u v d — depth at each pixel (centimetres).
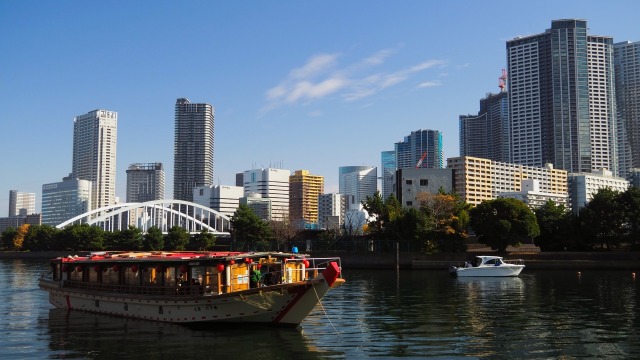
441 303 4275
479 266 7294
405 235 9650
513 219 9300
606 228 9725
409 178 14075
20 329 3066
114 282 3500
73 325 3164
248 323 2997
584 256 8912
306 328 3058
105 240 14012
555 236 10244
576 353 2466
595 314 3644
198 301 2984
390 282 6438
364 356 2406
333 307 4034
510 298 4625
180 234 12825
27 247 15112
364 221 16738
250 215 11319
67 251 14275
